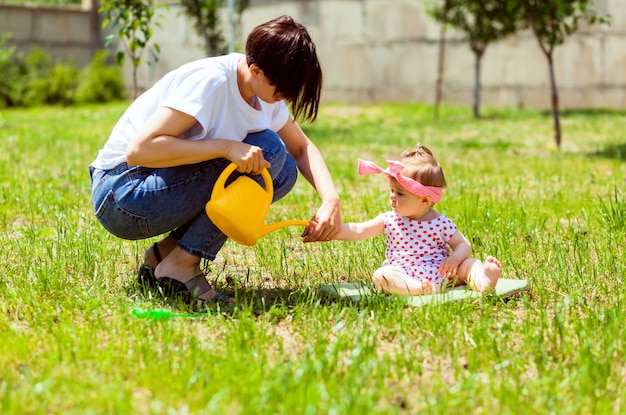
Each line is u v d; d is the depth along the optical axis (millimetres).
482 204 4910
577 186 5891
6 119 11398
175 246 3236
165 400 2146
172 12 14719
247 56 2809
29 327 2750
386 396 2221
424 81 14031
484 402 2205
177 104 2805
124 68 15422
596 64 13211
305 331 2766
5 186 5652
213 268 3688
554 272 3545
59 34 14969
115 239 4113
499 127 10594
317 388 2176
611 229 4266
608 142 8672
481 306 3004
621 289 3312
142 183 2961
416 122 11453
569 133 9688
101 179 3061
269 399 2111
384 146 8609
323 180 3215
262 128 3039
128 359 2418
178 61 14898
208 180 2957
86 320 2822
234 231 2893
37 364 2385
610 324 2730
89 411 2020
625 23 13062
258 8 14461
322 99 14648
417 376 2408
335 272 3635
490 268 3117
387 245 3375
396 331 2736
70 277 3443
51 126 10328
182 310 2947
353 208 5086
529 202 5258
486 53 13594
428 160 3248
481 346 2582
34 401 2111
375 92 14320
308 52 2773
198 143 2832
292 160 3223
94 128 10156
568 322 2859
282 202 5293
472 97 13773
